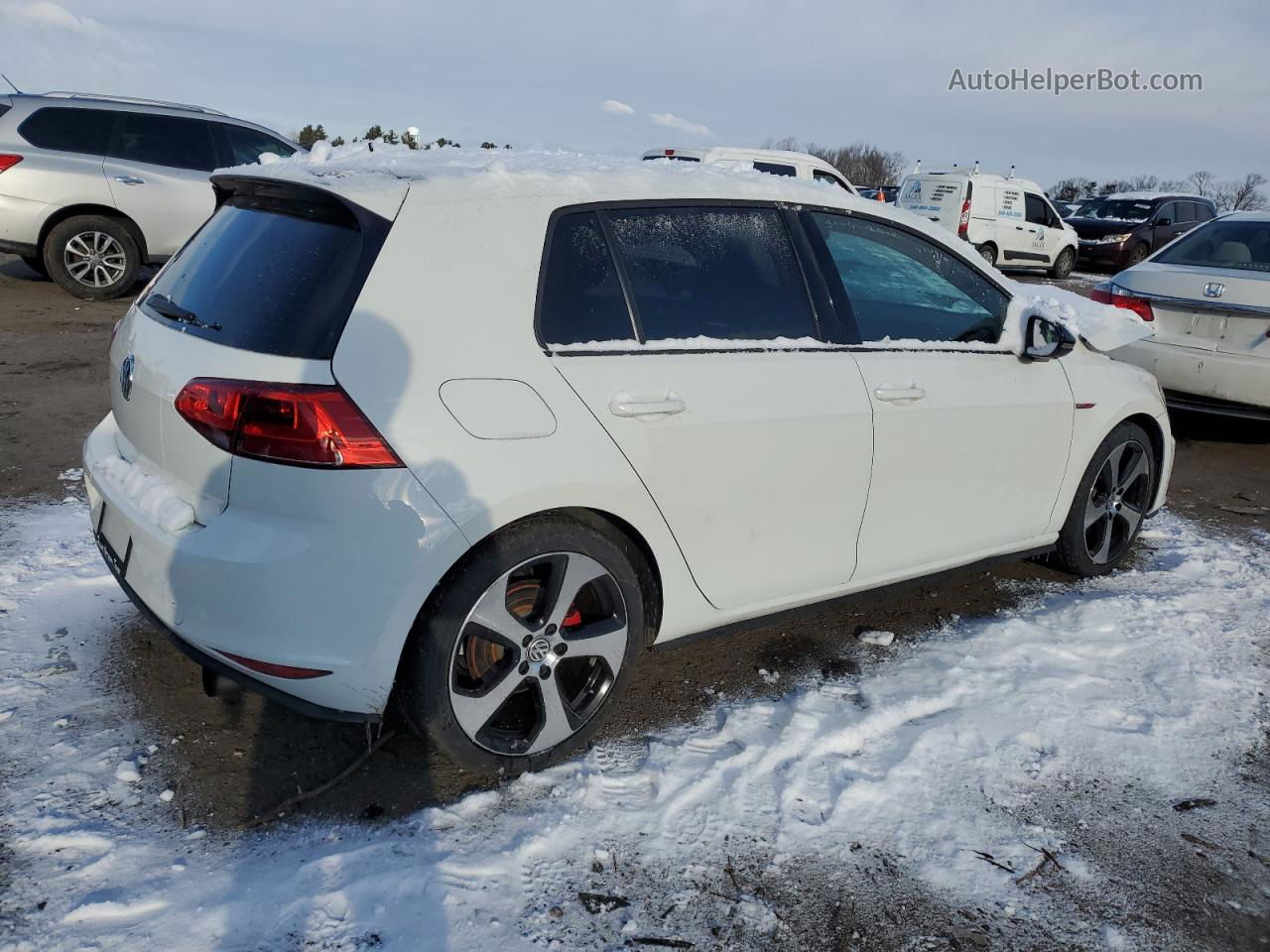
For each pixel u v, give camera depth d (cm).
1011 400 376
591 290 281
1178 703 338
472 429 250
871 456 334
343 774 278
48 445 549
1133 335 429
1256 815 284
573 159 320
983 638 381
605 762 292
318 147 321
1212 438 734
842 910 241
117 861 239
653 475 282
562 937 226
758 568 319
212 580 245
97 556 405
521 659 271
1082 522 427
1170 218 2162
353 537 240
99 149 959
